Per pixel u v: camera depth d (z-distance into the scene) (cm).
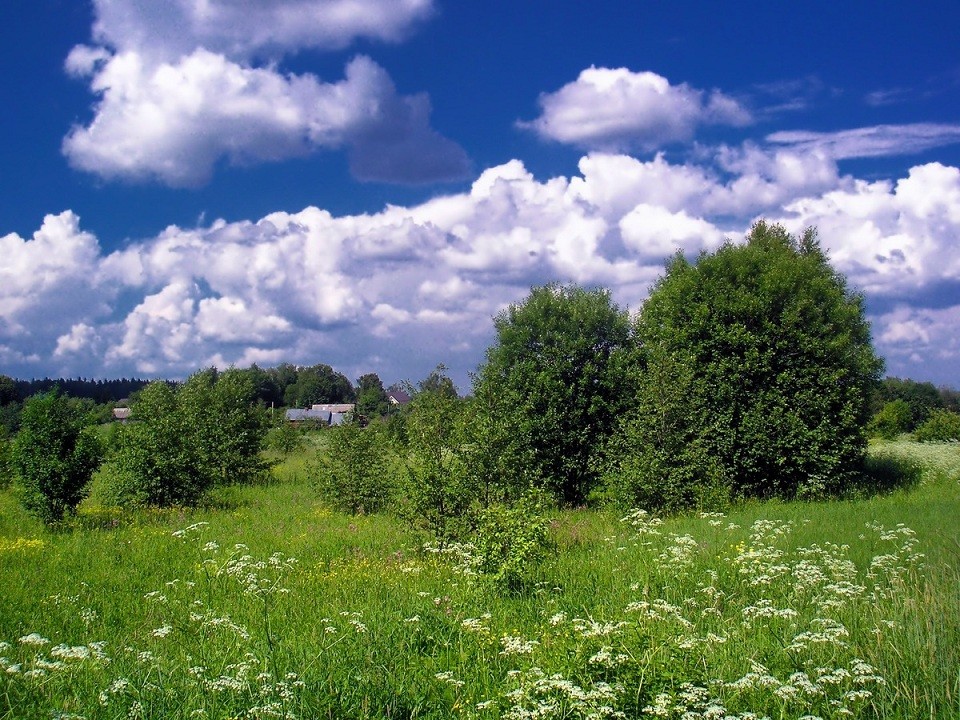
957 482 2523
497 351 2414
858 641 743
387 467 2075
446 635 793
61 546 1483
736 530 1546
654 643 637
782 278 2572
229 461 2734
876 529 1501
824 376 2475
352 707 588
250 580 1042
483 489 1438
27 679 643
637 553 1259
